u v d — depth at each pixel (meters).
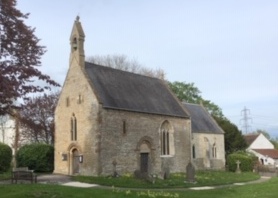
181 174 41.91
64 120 41.09
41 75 16.23
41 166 43.25
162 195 20.78
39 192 18.44
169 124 46.00
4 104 15.76
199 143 55.41
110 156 37.22
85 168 37.50
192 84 79.38
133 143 40.03
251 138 90.62
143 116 42.00
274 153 84.94
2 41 15.17
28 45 15.66
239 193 24.75
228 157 57.19
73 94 40.22
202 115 60.78
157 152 43.31
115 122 38.34
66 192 19.11
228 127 69.56
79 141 38.66
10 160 40.75
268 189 25.30
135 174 34.00
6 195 17.88
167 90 51.44
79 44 40.41
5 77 14.71
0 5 15.01
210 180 35.59
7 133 65.56
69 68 41.16
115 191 20.84
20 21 15.39
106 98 38.56
